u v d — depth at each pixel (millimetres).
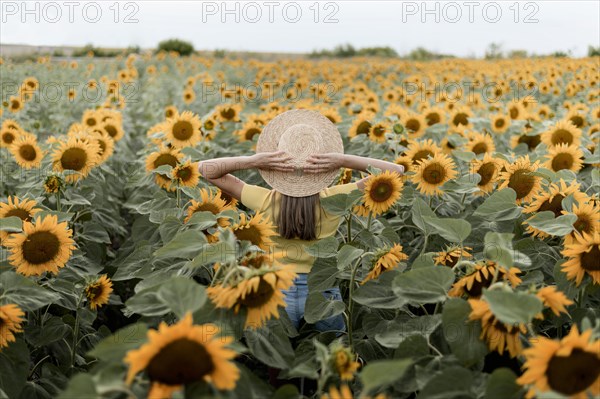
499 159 5168
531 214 4418
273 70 23188
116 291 5527
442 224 3332
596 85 14594
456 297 2922
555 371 2293
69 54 34438
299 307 3908
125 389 2217
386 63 28672
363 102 10547
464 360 2734
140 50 33000
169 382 2215
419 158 5457
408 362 2115
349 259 3436
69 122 11617
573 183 4016
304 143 4004
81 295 4117
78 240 5418
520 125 8406
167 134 6441
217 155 7445
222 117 8594
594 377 2297
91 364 4133
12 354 3244
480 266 2975
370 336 3545
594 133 7516
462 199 5125
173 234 4098
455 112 8844
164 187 5684
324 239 3717
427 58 36781
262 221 3498
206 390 2229
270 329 3047
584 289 3457
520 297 2514
